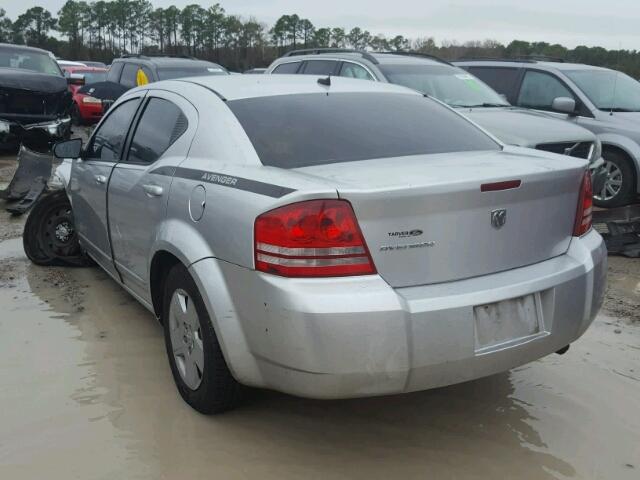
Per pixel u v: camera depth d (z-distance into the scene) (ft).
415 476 9.40
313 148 10.79
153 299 12.34
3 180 31.99
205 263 9.95
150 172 12.20
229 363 9.75
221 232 9.71
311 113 11.69
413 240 8.96
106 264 15.34
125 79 42.06
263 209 9.05
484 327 9.23
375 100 12.75
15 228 23.07
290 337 8.72
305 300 8.59
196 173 10.87
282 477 9.33
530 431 10.55
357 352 8.59
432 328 8.78
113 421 10.66
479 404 11.37
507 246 9.65
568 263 10.21
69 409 10.99
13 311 15.26
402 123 12.11
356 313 8.54
